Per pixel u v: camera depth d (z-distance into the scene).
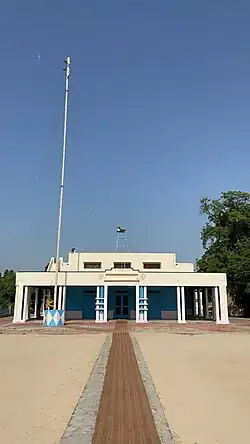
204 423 7.05
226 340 21.80
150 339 22.27
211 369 12.41
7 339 22.38
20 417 7.39
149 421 7.09
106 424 6.92
